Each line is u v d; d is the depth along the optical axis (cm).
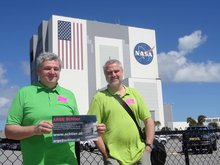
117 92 446
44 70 361
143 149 434
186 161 530
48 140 345
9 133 338
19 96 354
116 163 419
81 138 345
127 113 433
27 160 346
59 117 335
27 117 348
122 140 426
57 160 348
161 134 492
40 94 358
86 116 353
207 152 718
